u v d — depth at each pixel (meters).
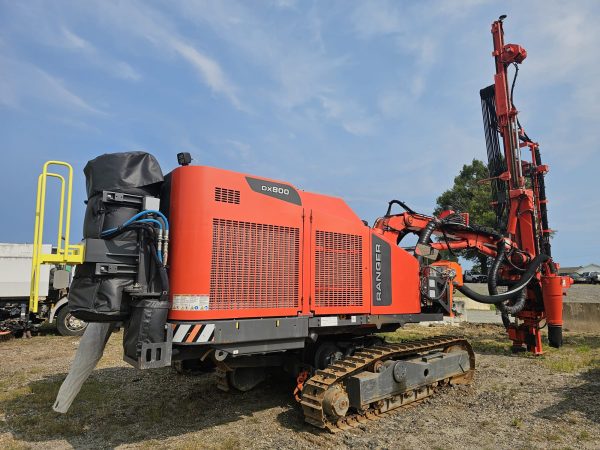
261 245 5.35
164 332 4.57
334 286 6.04
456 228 9.34
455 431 5.32
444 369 6.98
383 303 6.64
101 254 4.55
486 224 40.88
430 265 7.86
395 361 6.27
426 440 5.04
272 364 6.18
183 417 5.80
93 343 5.20
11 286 13.29
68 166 5.04
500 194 10.98
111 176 4.77
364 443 4.95
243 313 5.07
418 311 7.26
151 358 4.41
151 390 7.02
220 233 5.01
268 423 5.58
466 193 44.22
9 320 12.66
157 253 4.72
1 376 7.96
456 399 6.66
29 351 10.74
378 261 6.68
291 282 5.57
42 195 4.91
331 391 5.32
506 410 6.11
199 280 4.78
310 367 6.30
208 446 4.80
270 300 5.34
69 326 13.48
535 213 10.53
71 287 4.78
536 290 10.41
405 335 13.36
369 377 5.64
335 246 6.14
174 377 7.80
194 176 4.98
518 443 4.94
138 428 5.39
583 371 8.45
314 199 6.25
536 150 11.02
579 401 6.48
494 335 13.69
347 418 5.50
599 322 14.26
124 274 4.67
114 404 6.30
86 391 6.86
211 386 7.23
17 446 4.81
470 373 7.71
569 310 14.80
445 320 17.23
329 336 6.69
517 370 8.60
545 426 5.46
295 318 5.51
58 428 5.26
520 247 10.48
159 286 4.73
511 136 10.54
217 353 4.93
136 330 4.50
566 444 4.90
